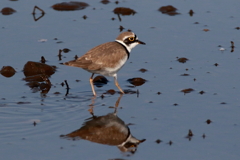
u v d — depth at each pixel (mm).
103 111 10992
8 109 10961
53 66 13977
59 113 10836
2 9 18266
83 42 15547
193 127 10023
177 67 13859
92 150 9031
